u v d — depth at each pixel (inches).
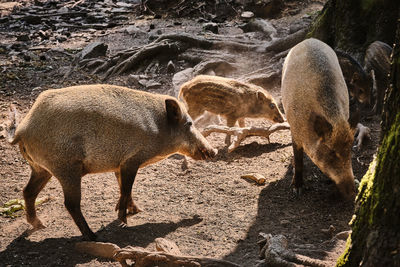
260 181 329.4
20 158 392.2
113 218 287.6
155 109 273.4
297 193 310.3
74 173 249.8
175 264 219.3
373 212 165.3
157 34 730.2
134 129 260.2
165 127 276.2
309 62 302.5
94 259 240.4
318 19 554.6
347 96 307.3
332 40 542.9
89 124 248.4
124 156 261.6
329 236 253.6
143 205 305.0
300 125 291.6
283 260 206.2
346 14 513.3
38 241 260.5
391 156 160.6
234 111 411.2
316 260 205.3
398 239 154.6
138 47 643.5
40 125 245.9
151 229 271.3
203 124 456.4
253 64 596.7
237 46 632.4
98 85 265.9
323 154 273.9
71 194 251.9
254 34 695.7
